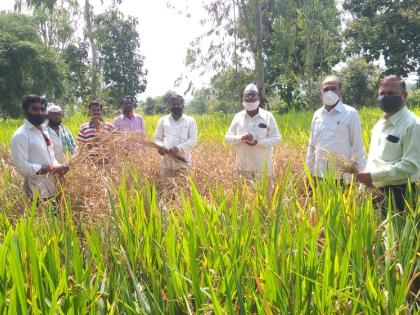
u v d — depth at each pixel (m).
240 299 2.40
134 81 47.25
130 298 2.60
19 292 2.33
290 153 7.60
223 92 24.44
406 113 4.22
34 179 5.11
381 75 31.45
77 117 17.47
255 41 21.69
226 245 3.00
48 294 2.56
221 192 3.89
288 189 4.51
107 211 3.88
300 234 2.79
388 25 30.33
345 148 5.48
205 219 3.37
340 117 5.48
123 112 8.31
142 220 3.37
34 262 2.47
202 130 12.04
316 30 22.41
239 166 6.45
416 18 29.69
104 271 2.83
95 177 5.22
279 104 30.44
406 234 3.06
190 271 2.86
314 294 2.47
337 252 2.76
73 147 7.16
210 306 2.49
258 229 3.07
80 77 39.31
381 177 4.14
